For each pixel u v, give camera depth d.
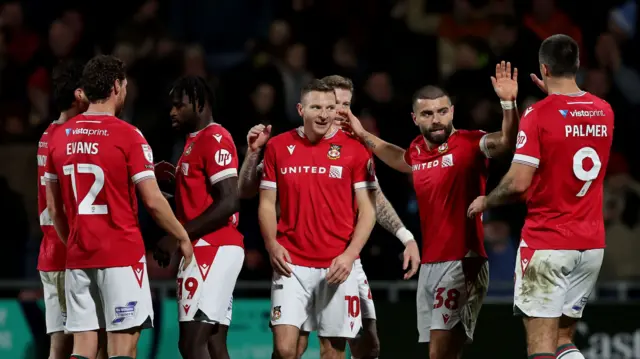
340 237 21.17
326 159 21.09
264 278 29.42
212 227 20.64
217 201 20.70
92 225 19.47
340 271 20.52
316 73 35.25
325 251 21.06
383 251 28.88
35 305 26.78
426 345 27.06
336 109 21.88
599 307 27.23
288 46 34.53
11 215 30.86
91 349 19.84
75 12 36.69
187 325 20.86
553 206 19.78
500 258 30.25
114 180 19.50
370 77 32.09
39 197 21.80
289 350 20.72
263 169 21.58
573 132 19.61
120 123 19.66
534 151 19.61
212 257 20.91
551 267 19.73
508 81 20.72
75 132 19.61
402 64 35.56
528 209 20.25
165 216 19.58
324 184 21.03
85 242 19.47
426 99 21.66
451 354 21.94
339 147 21.25
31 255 31.06
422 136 22.53
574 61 20.00
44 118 33.66
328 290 21.03
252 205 29.98
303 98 21.19
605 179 32.84
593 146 19.72
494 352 27.11
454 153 21.64
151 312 19.95
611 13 37.97
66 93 21.56
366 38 36.16
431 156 21.94
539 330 19.86
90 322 19.77
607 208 32.34
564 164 19.64
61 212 20.34
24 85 34.84
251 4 41.03
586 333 27.19
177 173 21.41
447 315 21.75
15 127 33.62
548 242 19.75
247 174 21.84
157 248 20.45
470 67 34.19
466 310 21.72
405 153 22.61
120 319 19.47
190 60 34.53
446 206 21.73
